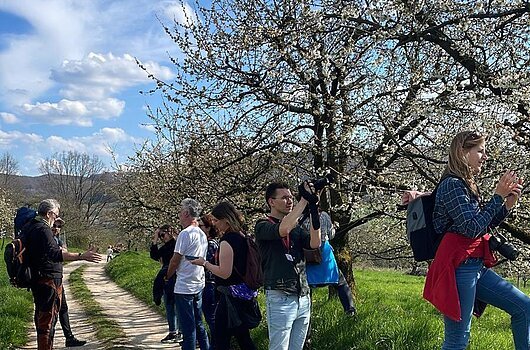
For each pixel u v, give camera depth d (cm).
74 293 1839
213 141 1070
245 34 932
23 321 1112
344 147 892
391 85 838
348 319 746
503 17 786
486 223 376
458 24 744
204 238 698
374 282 2256
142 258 3200
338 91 912
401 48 838
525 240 816
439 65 855
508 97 705
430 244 402
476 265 393
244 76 977
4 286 1764
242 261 545
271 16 902
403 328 686
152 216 1462
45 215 725
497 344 714
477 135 404
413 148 902
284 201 509
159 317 1190
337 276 641
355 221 920
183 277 675
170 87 1023
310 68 834
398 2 744
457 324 390
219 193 1062
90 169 7169
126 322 1117
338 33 870
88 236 6425
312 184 479
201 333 701
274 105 984
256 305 553
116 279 2397
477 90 774
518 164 768
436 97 813
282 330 480
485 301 403
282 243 491
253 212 1070
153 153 1338
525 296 395
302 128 999
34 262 712
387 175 907
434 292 390
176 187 1134
